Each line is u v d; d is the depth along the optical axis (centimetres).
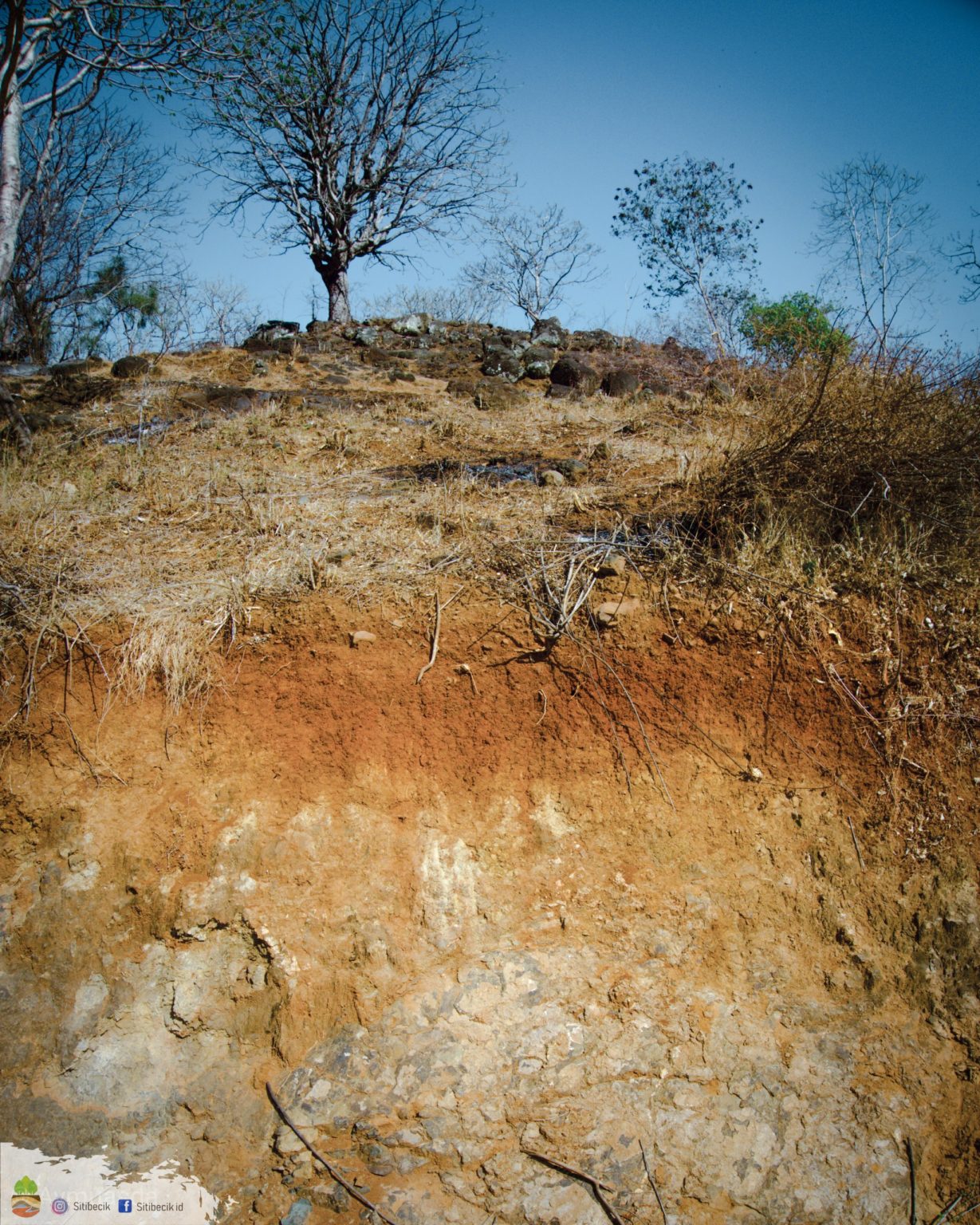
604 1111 439
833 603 534
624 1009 459
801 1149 443
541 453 812
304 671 516
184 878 469
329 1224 413
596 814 498
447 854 485
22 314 1619
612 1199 423
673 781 506
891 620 530
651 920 479
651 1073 449
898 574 540
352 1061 441
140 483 700
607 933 475
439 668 518
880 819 503
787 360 854
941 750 511
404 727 508
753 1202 431
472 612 532
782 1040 463
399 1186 420
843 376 598
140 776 490
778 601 535
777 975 475
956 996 477
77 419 877
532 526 606
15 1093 427
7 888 466
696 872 489
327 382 1114
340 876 476
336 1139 428
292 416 909
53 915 459
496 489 689
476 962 464
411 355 1342
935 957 482
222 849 474
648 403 1046
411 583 548
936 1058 466
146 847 473
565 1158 429
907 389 563
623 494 667
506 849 489
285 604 536
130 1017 445
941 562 552
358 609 532
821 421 568
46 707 502
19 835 478
